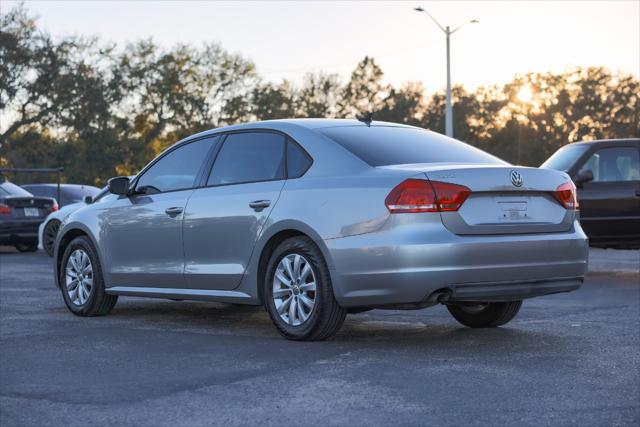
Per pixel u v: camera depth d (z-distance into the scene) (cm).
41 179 7169
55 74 6575
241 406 475
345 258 647
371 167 662
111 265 847
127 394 505
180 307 940
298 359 612
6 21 6500
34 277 1334
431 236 623
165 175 819
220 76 8581
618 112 10388
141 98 8200
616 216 1260
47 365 596
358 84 10712
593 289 1110
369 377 547
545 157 10581
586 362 596
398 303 638
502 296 656
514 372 560
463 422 437
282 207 693
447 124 5034
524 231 659
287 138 723
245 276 725
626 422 434
